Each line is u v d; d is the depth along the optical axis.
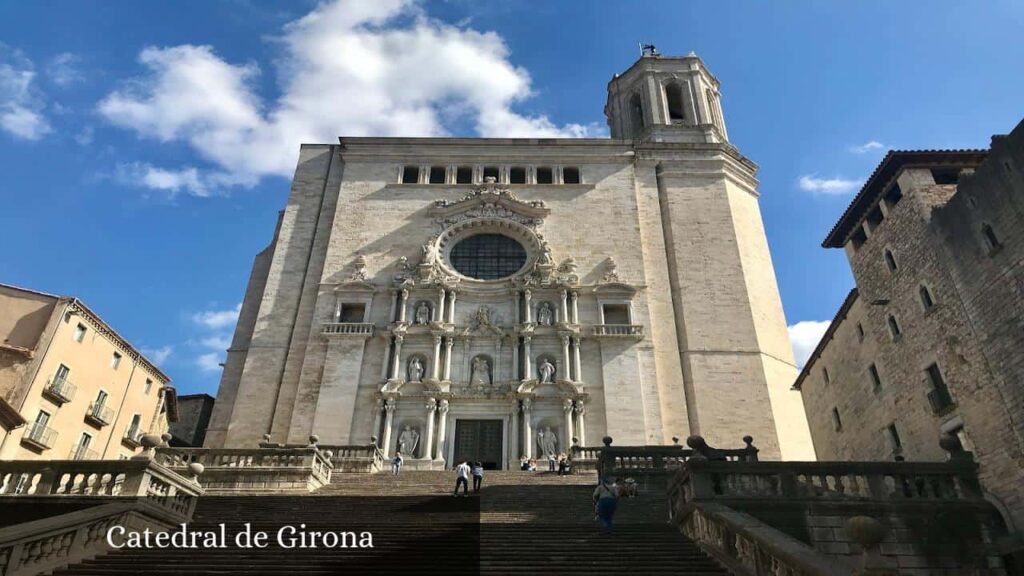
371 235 41.84
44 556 11.94
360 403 35.25
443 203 42.78
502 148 46.22
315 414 34.84
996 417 20.36
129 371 39.88
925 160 25.25
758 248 43.41
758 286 41.31
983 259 21.14
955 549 16.09
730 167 45.88
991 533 16.39
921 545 16.05
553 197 43.69
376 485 23.86
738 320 38.88
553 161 45.72
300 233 42.81
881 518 16.22
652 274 40.75
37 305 33.88
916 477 17.36
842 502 16.22
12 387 31.17
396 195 43.78
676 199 43.94
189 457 23.95
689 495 16.27
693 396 36.38
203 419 50.62
